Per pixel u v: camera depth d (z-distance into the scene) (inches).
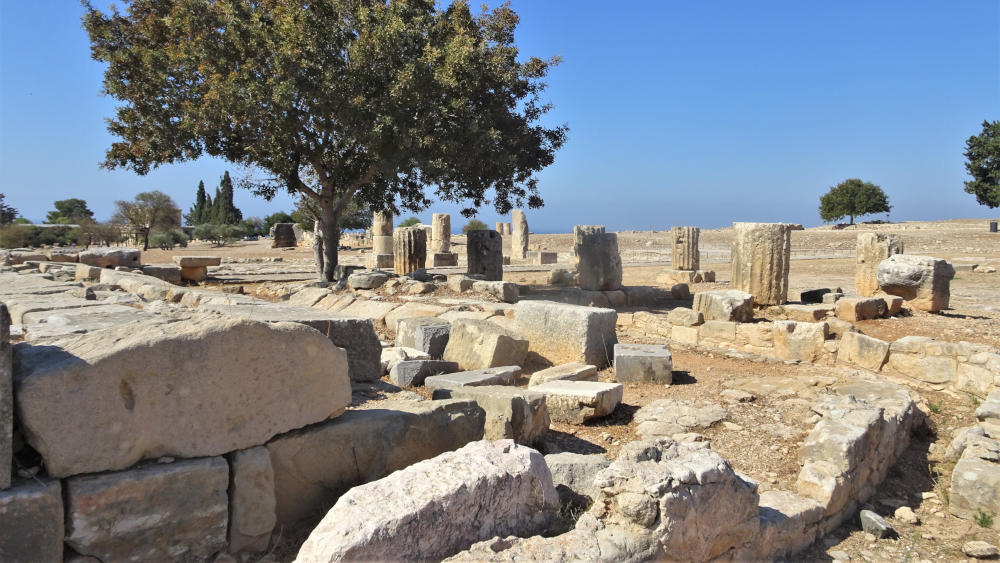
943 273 449.1
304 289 546.0
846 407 211.3
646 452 143.4
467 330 311.6
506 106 589.9
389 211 704.4
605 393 239.9
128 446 119.9
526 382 292.8
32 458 115.3
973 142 1605.6
